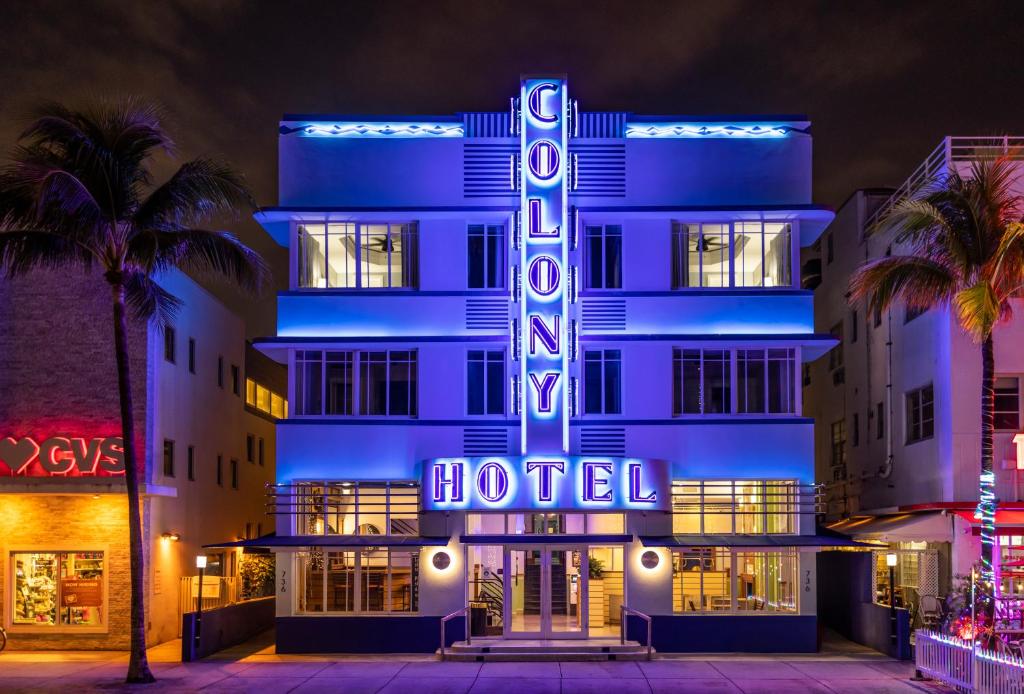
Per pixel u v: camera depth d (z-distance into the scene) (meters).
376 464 27.88
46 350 28.83
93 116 23.05
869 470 35.06
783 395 28.28
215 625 27.44
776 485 27.81
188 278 32.50
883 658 25.70
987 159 26.23
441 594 27.00
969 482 27.69
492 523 27.17
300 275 28.78
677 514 27.73
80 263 28.59
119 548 28.53
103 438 28.09
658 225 28.77
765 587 27.11
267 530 41.91
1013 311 28.09
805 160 29.05
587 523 27.36
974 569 26.02
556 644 25.81
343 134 29.19
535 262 27.61
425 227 28.83
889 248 33.12
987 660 19.14
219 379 35.88
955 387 27.97
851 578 29.53
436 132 29.22
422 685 22.09
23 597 28.48
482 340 28.25
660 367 28.30
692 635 26.78
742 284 28.77
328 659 25.97
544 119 28.16
